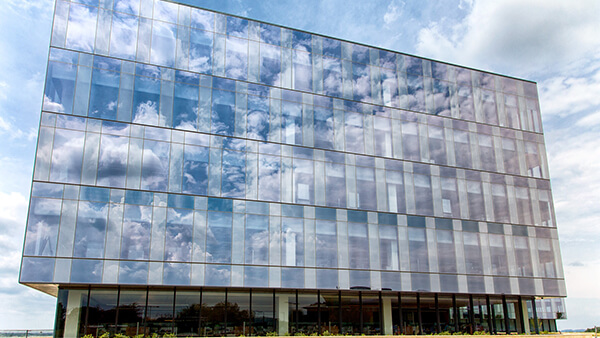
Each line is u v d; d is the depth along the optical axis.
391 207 41.09
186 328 34.22
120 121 34.53
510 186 46.34
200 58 37.88
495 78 49.09
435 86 46.03
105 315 32.59
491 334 42.94
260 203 36.78
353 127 41.66
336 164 40.12
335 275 37.62
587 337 43.62
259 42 40.16
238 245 35.34
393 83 44.38
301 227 37.53
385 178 41.59
